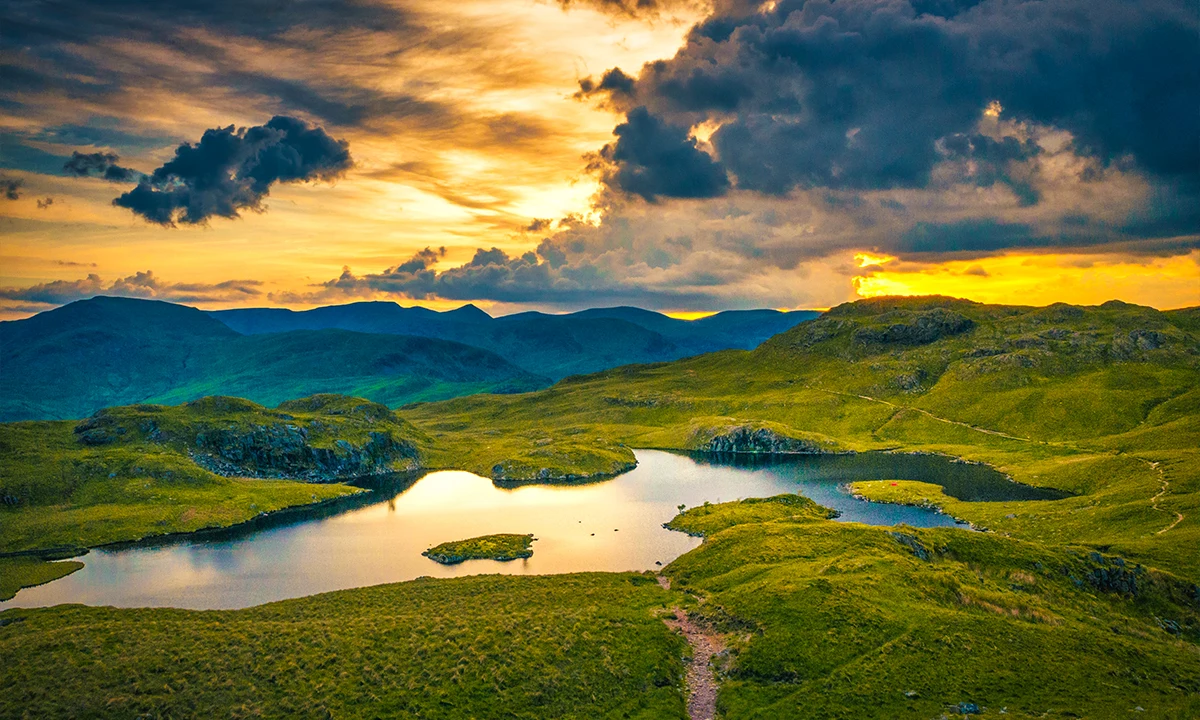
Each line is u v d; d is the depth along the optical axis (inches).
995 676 2992.1
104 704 2780.5
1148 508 6195.9
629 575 5083.7
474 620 3745.1
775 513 6899.6
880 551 4626.0
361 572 5639.8
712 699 3065.9
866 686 2935.5
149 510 7696.9
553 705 2942.9
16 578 5674.2
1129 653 3245.6
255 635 3469.5
